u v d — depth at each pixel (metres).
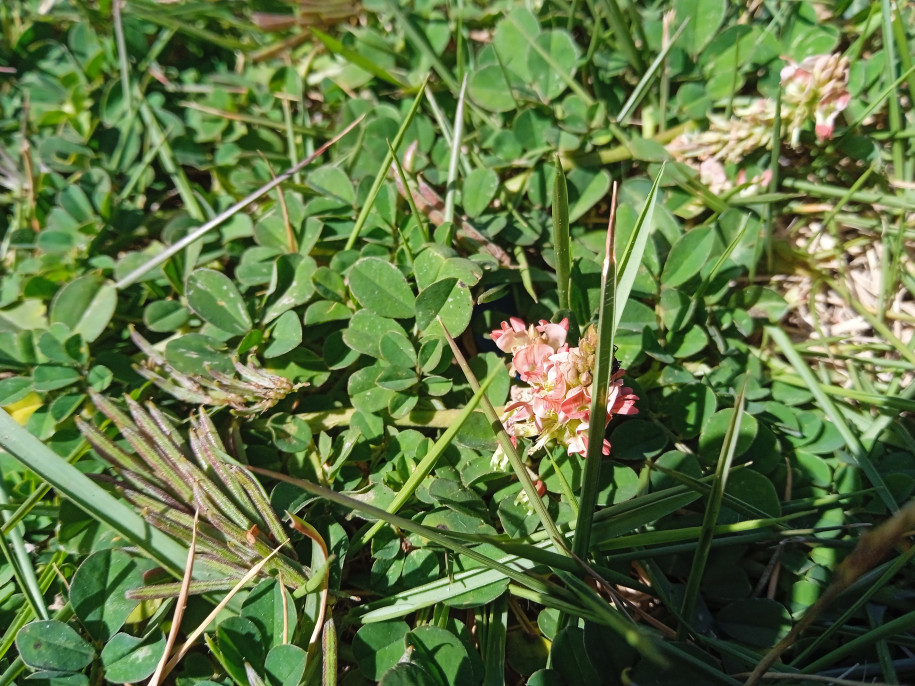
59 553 0.18
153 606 0.17
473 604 0.16
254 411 0.19
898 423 0.19
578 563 0.16
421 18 0.24
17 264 0.22
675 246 0.20
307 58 0.25
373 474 0.18
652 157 0.21
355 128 0.23
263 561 0.16
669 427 0.19
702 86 0.22
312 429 0.19
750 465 0.18
